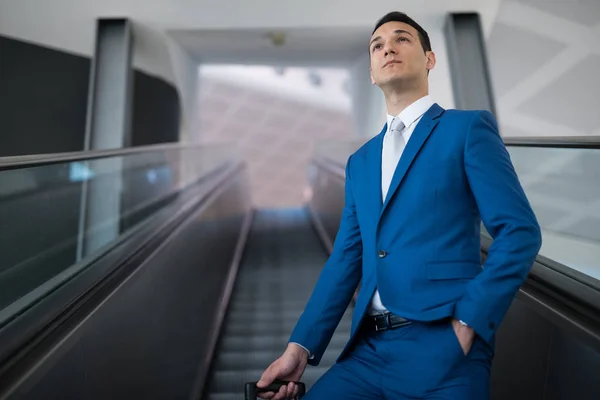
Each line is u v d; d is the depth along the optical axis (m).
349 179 1.46
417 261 1.17
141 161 5.00
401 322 1.17
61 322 1.76
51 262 2.90
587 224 2.98
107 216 4.00
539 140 2.84
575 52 6.56
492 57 6.85
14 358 1.47
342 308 1.39
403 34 1.34
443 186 1.19
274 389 1.28
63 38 6.34
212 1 5.77
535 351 1.95
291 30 7.00
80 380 1.76
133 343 2.31
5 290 2.34
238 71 16.84
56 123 6.60
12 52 6.25
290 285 5.09
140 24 6.26
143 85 8.04
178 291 3.27
